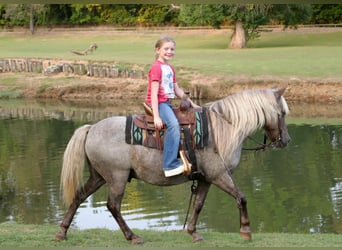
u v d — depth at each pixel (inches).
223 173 321.1
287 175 642.8
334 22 2549.2
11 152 807.7
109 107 1229.7
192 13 2000.5
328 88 1175.0
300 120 999.0
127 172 321.1
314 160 710.5
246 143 803.4
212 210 517.7
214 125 320.8
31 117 1131.9
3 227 385.7
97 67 1432.1
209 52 1790.1
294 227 463.8
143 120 319.9
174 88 325.1
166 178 320.8
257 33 2049.7
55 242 331.3
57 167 703.1
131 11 2837.1
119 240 335.9
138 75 1385.3
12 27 2967.5
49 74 1498.5
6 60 1592.0
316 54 1596.9
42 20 2918.3
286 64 1385.3
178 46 2156.7
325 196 557.3
